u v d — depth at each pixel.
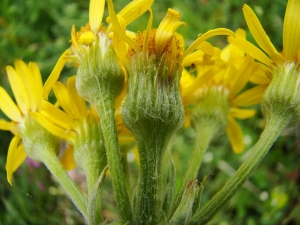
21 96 0.07
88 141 0.06
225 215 0.12
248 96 0.07
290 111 0.06
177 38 0.05
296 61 0.06
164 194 0.05
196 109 0.07
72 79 0.06
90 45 0.06
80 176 0.13
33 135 0.07
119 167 0.05
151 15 0.05
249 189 0.13
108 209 0.12
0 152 0.13
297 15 0.06
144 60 0.05
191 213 0.05
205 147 0.07
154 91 0.05
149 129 0.05
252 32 0.06
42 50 0.15
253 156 0.06
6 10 0.16
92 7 0.06
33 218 0.13
